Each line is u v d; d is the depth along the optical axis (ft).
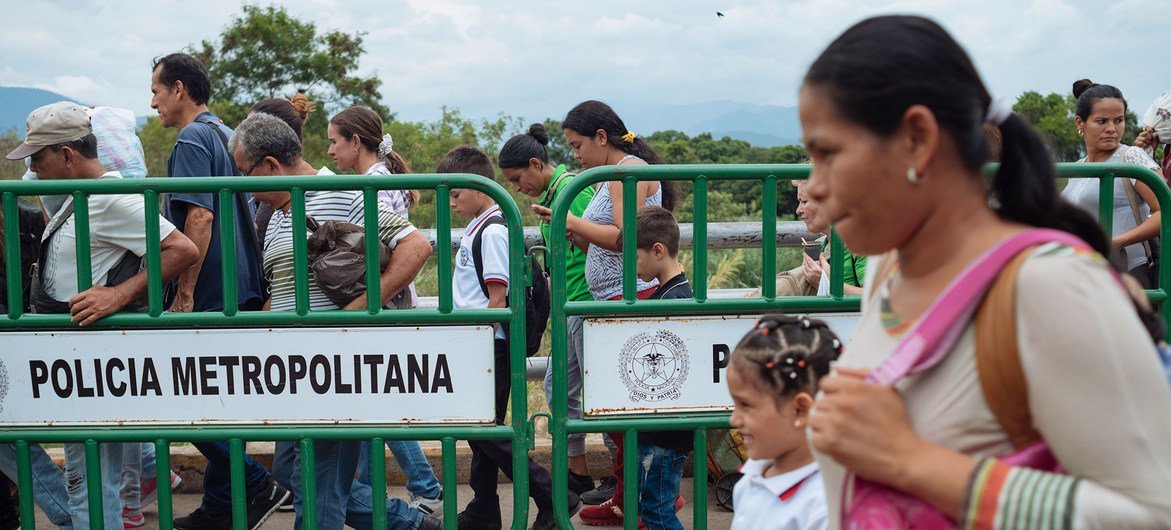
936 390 4.59
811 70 4.65
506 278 14.08
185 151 14.28
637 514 12.14
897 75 4.38
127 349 11.81
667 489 13.10
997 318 4.37
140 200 12.01
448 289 11.67
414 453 15.47
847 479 5.04
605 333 11.86
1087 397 4.15
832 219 4.70
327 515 12.71
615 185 14.73
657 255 13.69
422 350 11.73
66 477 13.05
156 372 11.84
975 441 4.54
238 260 13.78
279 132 12.96
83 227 11.63
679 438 12.64
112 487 12.69
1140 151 15.76
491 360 11.75
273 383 11.80
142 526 15.58
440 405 11.82
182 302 13.35
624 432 11.98
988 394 4.45
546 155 17.04
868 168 4.48
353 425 11.84
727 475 15.78
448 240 11.59
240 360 11.77
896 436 4.56
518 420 11.91
